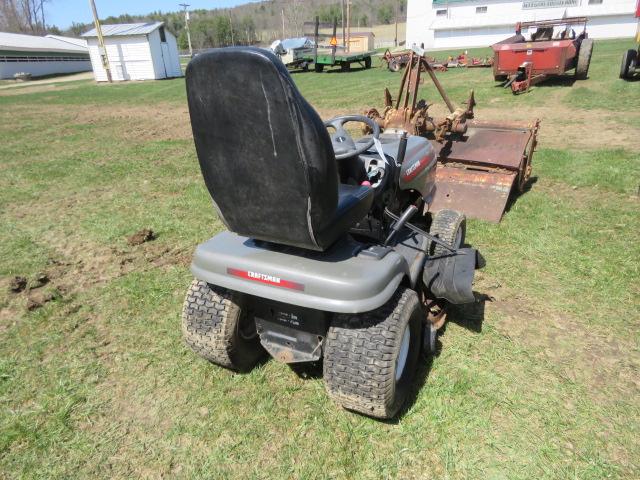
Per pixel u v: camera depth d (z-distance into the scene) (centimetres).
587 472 219
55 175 754
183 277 410
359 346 223
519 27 1360
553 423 246
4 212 591
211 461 233
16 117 1496
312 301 214
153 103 1752
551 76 1466
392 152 326
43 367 304
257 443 242
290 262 225
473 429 243
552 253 413
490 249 425
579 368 283
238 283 232
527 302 349
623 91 1170
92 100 1936
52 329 343
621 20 3247
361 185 260
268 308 256
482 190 498
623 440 235
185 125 1232
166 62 3075
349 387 228
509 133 557
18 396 280
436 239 290
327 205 202
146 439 247
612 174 590
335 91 1589
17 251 475
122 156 877
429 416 252
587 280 372
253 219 217
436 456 230
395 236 293
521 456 228
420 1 3862
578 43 1323
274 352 263
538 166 643
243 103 183
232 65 177
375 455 232
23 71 4025
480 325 324
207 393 276
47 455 240
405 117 528
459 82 1513
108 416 263
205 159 208
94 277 418
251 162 197
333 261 224
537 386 271
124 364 304
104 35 2919
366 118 283
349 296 209
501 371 283
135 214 566
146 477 226
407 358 256
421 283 298
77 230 525
